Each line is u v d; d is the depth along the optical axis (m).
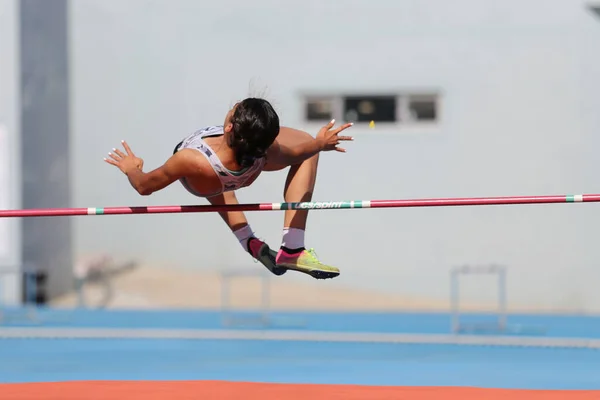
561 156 44.44
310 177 18.09
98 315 42.75
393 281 45.62
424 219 45.44
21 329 37.56
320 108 46.09
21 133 45.09
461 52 44.97
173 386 22.20
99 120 47.59
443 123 45.12
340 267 45.97
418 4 45.19
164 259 47.41
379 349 32.91
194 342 34.78
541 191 44.56
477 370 27.39
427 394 21.20
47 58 47.53
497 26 44.75
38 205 46.81
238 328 38.78
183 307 45.56
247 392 21.34
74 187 47.69
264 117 16.16
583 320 41.06
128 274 47.38
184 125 46.84
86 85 47.66
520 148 44.69
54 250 47.81
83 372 27.14
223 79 46.50
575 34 44.38
